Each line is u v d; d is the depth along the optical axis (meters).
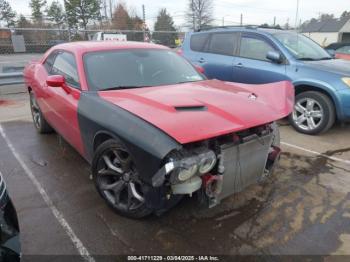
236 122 2.51
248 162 2.71
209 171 2.49
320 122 5.10
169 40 17.72
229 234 2.71
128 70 3.53
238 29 6.29
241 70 6.01
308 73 5.16
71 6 34.12
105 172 2.92
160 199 2.45
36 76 4.70
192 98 2.85
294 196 3.31
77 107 3.14
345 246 2.59
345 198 3.29
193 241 2.63
